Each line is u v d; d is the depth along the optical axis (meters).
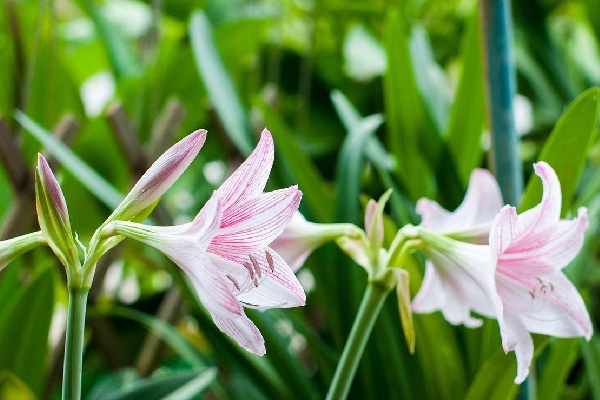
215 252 0.82
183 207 2.09
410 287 1.18
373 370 1.20
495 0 1.19
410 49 1.72
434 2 2.45
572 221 0.91
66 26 2.39
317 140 2.21
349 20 2.34
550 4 2.23
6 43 1.58
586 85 2.38
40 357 1.22
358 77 2.32
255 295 0.84
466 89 1.56
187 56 1.85
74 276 0.77
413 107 1.53
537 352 1.09
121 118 1.48
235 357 1.24
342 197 1.29
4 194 1.57
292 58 2.34
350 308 1.23
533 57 2.20
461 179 1.50
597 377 1.27
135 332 1.66
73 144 1.53
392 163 1.60
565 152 1.13
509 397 1.08
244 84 2.12
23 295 1.20
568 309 0.93
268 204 0.81
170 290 1.64
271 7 2.14
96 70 2.29
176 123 1.58
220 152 2.01
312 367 1.92
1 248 0.78
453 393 1.19
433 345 1.18
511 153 1.21
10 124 1.56
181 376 1.17
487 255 0.92
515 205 1.21
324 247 1.28
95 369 1.66
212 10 2.14
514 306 0.93
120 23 2.23
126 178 1.68
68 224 0.77
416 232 0.94
